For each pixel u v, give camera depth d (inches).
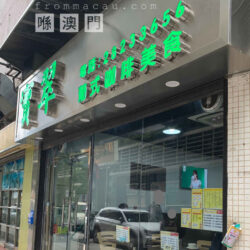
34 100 217.6
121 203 184.5
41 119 214.1
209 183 135.0
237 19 101.4
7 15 247.3
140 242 167.5
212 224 131.3
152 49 123.3
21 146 298.2
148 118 174.9
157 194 161.9
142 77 132.7
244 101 114.4
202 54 105.5
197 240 136.6
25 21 211.0
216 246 127.9
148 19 132.3
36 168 270.4
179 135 153.9
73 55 185.2
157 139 166.7
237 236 106.7
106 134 204.7
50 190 259.6
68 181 237.8
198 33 107.8
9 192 380.2
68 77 187.5
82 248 210.7
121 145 191.3
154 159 167.2
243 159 111.0
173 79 128.3
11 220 365.7
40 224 260.7
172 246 148.7
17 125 253.0
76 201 224.8
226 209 113.4
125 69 137.0
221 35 99.7
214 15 103.3
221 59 107.9
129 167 183.0
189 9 111.2
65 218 233.9
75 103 178.7
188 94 143.7
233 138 115.2
